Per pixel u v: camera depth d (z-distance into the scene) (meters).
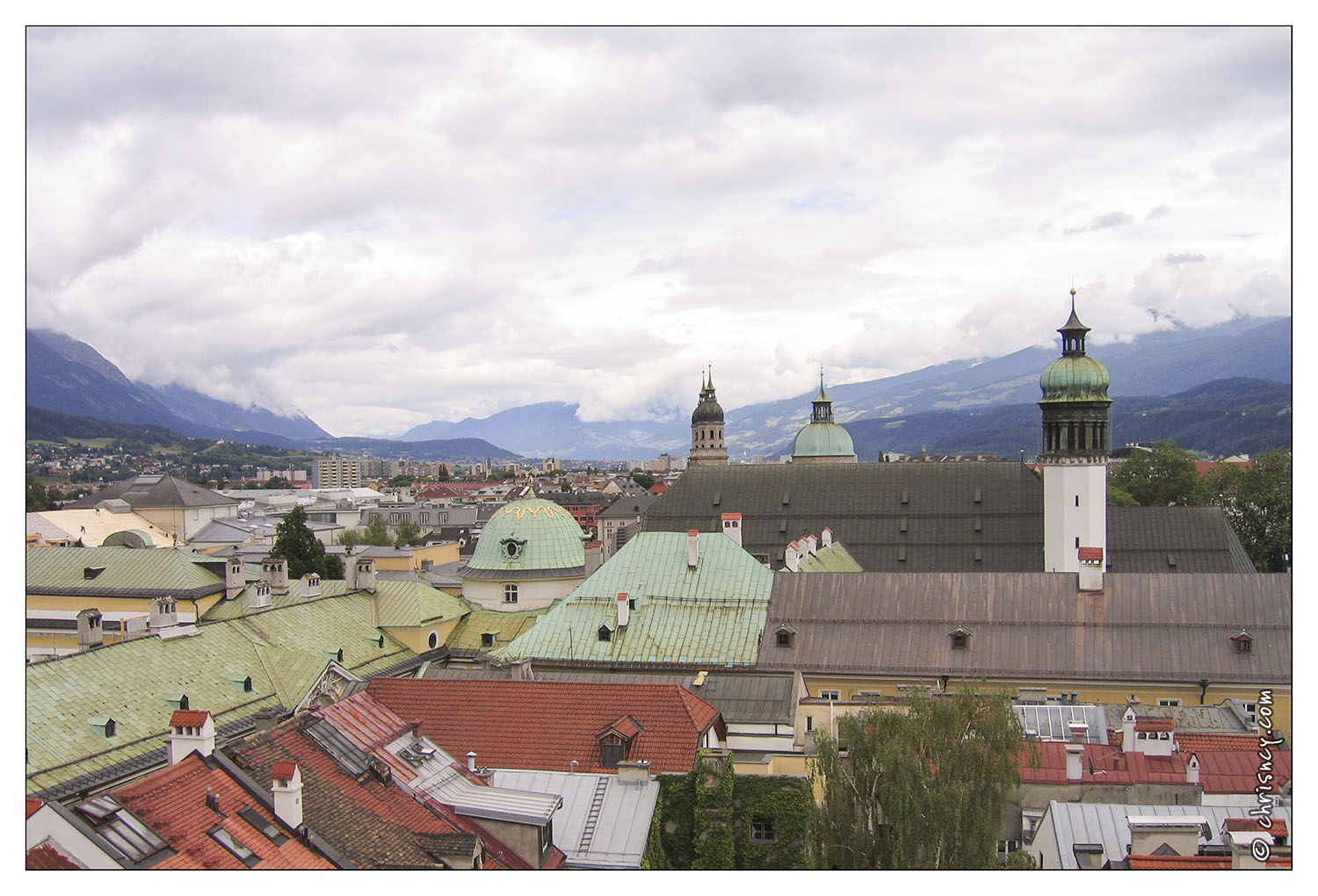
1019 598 104.12
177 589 123.94
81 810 45.44
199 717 51.25
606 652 104.81
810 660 102.38
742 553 112.75
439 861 51.59
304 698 91.06
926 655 101.69
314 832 50.09
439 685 71.75
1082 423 137.62
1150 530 143.12
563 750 67.19
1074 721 75.12
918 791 58.38
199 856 45.31
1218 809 59.34
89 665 82.75
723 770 64.00
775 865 65.44
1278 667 95.88
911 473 160.88
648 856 59.12
